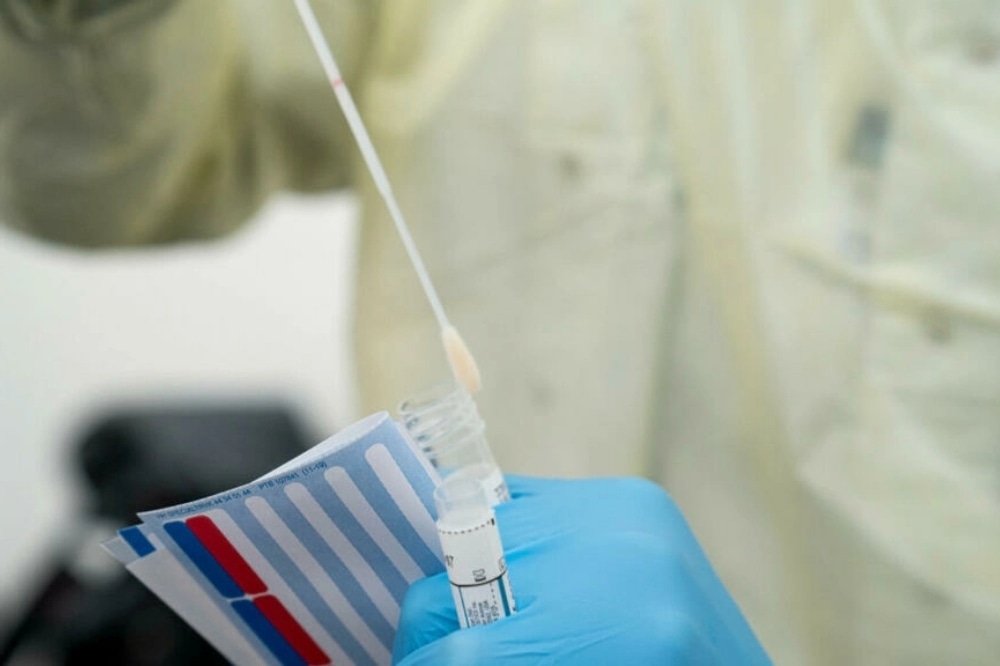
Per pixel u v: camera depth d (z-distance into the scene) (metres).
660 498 0.53
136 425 1.30
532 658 0.40
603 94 0.77
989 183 0.68
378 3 0.82
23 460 1.47
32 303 1.42
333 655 0.46
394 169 0.81
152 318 1.45
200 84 0.79
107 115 0.79
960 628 0.72
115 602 1.12
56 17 0.72
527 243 0.80
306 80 0.85
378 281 0.83
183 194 0.89
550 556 0.47
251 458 1.31
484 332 0.82
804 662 0.77
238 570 0.42
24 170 0.83
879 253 0.72
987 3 0.68
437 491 0.41
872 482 0.73
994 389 0.69
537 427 0.82
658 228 0.77
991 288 0.69
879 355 0.72
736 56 0.74
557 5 0.78
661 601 0.43
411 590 0.43
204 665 1.07
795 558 0.76
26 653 1.13
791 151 0.74
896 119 0.71
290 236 1.42
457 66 0.80
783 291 0.75
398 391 0.83
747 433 0.77
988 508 0.71
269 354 1.48
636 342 0.78
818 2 0.72
